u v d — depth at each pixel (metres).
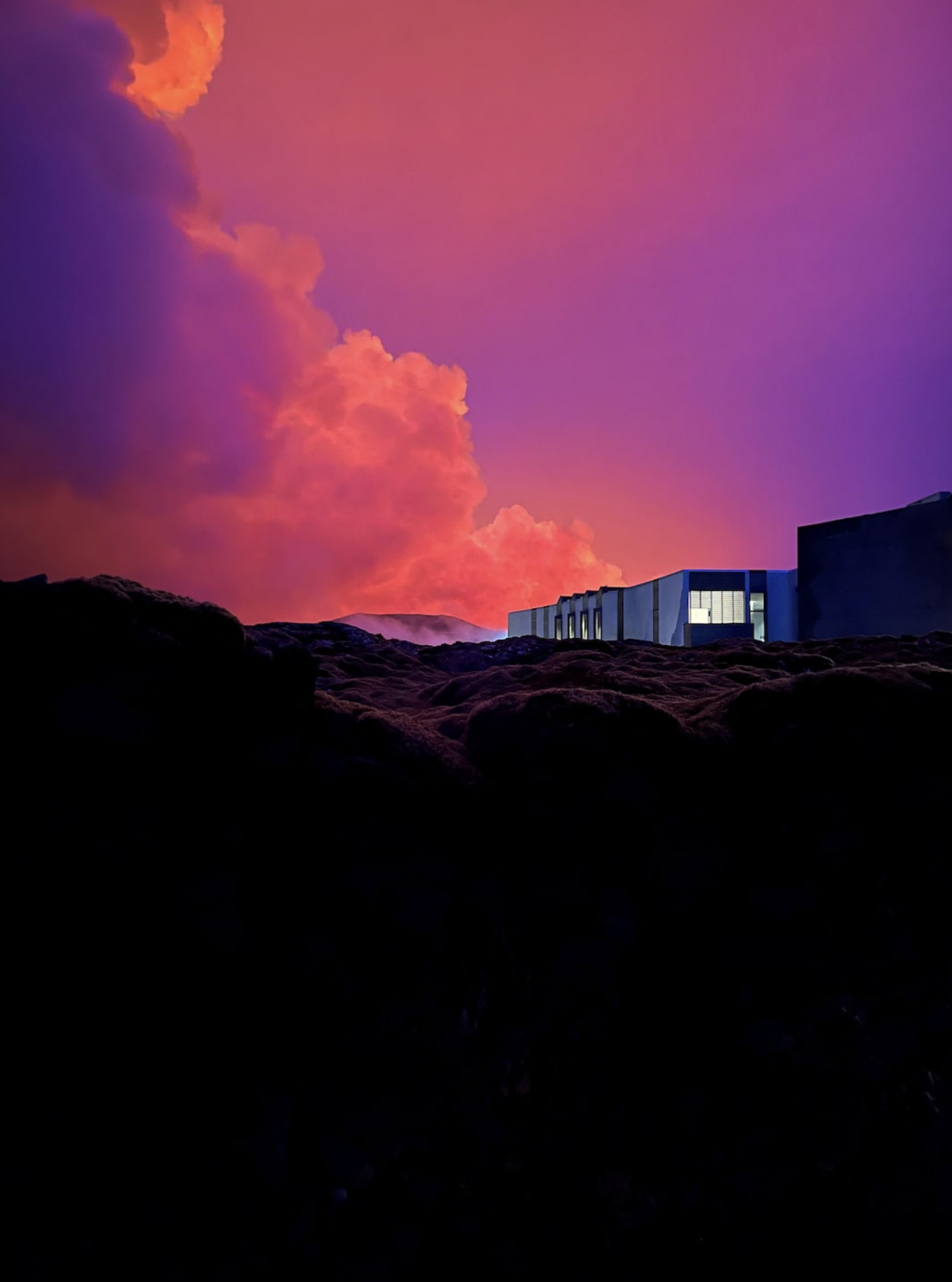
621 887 3.28
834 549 21.33
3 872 2.18
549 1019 3.08
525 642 9.48
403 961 2.80
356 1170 2.53
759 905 3.44
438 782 3.03
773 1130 3.13
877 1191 3.13
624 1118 3.07
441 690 5.56
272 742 2.75
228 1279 2.27
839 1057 3.27
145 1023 2.42
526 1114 2.94
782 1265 3.02
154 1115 2.39
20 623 2.25
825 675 3.73
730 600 25.69
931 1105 3.31
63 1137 2.23
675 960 3.39
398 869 2.85
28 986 2.23
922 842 3.70
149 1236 2.26
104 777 2.34
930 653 7.21
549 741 3.23
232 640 2.62
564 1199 2.88
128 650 2.36
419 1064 2.75
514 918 3.14
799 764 3.57
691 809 3.42
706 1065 3.25
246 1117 2.46
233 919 2.53
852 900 3.60
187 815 2.54
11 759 2.21
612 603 32.88
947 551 18.30
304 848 2.83
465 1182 2.78
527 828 3.21
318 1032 2.68
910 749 3.65
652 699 4.59
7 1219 2.11
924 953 3.59
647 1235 2.92
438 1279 2.63
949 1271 3.02
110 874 2.31
